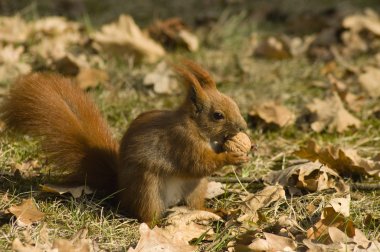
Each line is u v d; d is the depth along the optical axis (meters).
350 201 9.19
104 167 9.27
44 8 18.08
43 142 9.18
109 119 12.12
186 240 8.18
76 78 13.30
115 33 15.08
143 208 8.66
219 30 16.91
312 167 9.76
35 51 14.84
